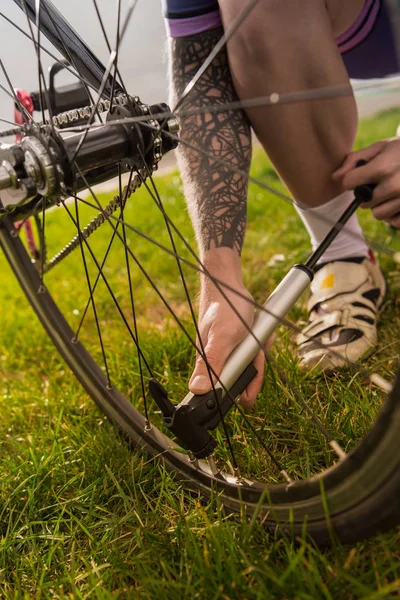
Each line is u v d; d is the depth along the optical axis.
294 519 0.76
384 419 0.63
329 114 1.08
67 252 1.12
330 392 1.07
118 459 1.05
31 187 0.78
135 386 1.31
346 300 1.26
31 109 1.02
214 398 0.86
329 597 0.67
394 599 0.65
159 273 1.97
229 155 1.02
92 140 0.76
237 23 0.69
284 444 1.05
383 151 1.08
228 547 0.77
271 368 1.17
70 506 0.97
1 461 1.15
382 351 1.26
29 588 0.85
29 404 1.38
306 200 1.23
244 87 1.06
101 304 1.83
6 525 0.99
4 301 2.07
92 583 0.78
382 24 1.27
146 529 0.85
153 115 0.76
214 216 1.00
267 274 1.75
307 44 1.00
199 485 0.93
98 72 0.89
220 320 0.91
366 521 0.68
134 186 0.85
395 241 1.65
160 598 0.74
